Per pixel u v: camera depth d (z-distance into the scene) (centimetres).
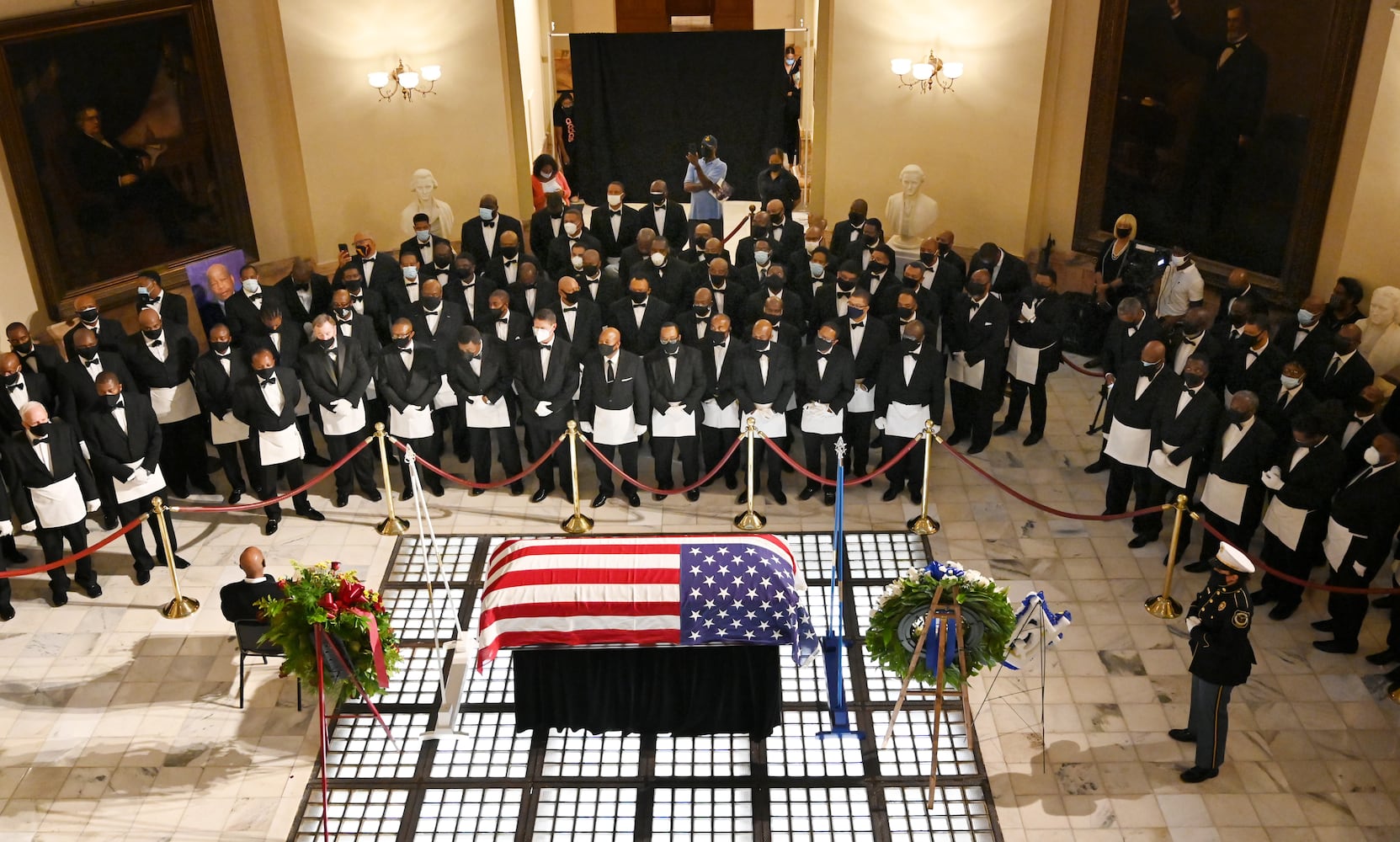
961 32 1339
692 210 1453
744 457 1088
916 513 1038
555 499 1061
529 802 755
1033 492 1070
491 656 761
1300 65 1066
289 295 1120
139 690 847
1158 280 1181
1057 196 1362
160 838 731
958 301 1097
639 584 766
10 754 791
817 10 1418
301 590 738
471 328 991
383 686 761
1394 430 948
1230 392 994
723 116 1511
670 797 757
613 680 788
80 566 938
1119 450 977
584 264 1100
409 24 1364
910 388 991
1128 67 1234
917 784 763
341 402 1007
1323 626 887
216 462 1139
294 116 1334
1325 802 744
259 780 773
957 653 727
